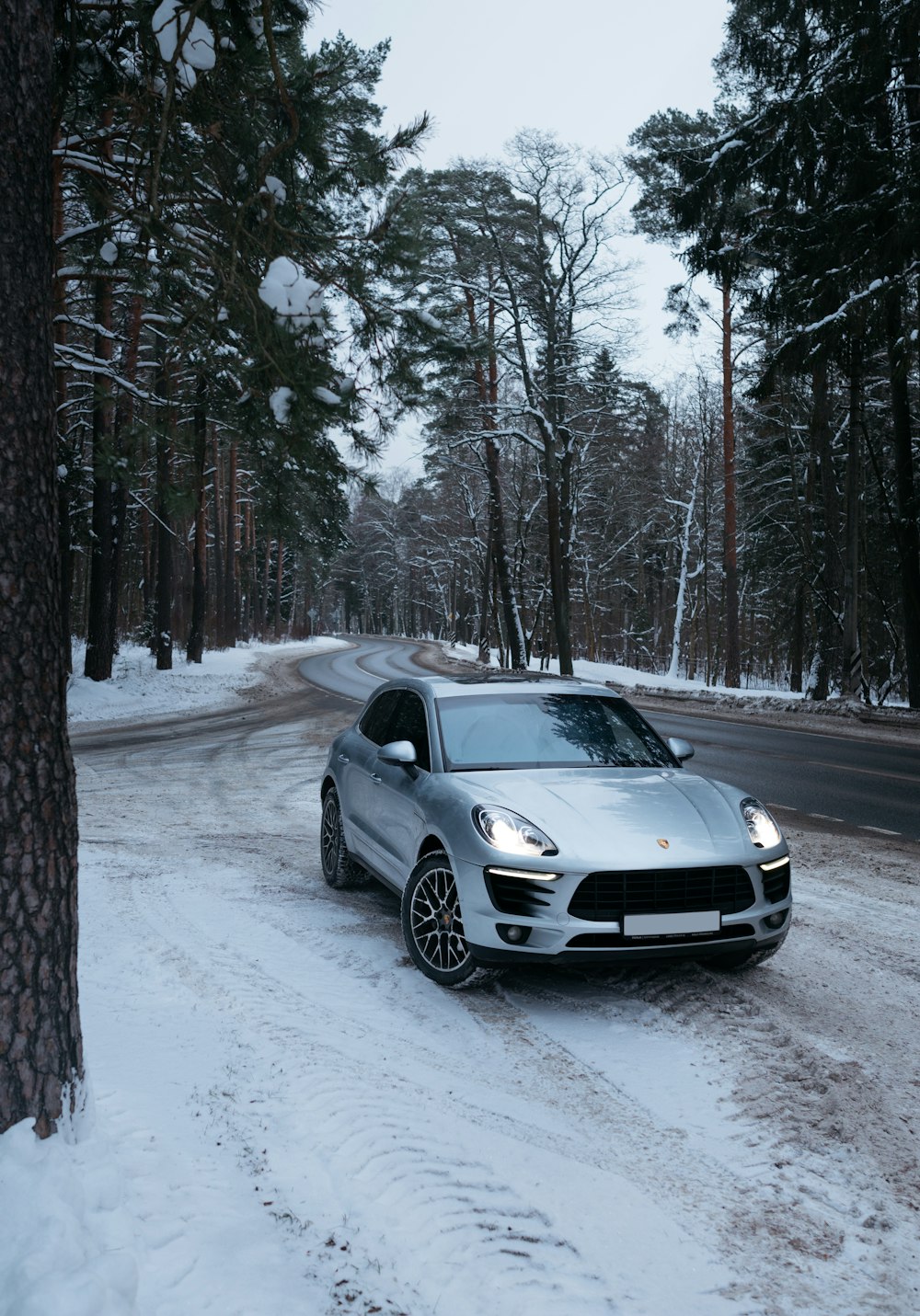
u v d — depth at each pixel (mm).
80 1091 2814
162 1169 2955
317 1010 4543
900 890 7199
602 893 4574
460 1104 3633
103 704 27484
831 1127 3559
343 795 6887
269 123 6363
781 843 5090
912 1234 2918
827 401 29609
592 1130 3496
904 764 15023
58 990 2750
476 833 4797
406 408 6961
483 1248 2738
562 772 5543
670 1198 3070
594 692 6480
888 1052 4227
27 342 2760
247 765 15070
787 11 20281
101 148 6762
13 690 2691
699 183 22266
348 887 7055
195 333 6535
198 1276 2482
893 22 18188
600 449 43750
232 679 35250
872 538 33469
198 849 8406
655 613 72875
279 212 6137
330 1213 2848
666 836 4789
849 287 19047
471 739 5801
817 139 19859
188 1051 3951
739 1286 2650
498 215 32406
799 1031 4441
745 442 40250
